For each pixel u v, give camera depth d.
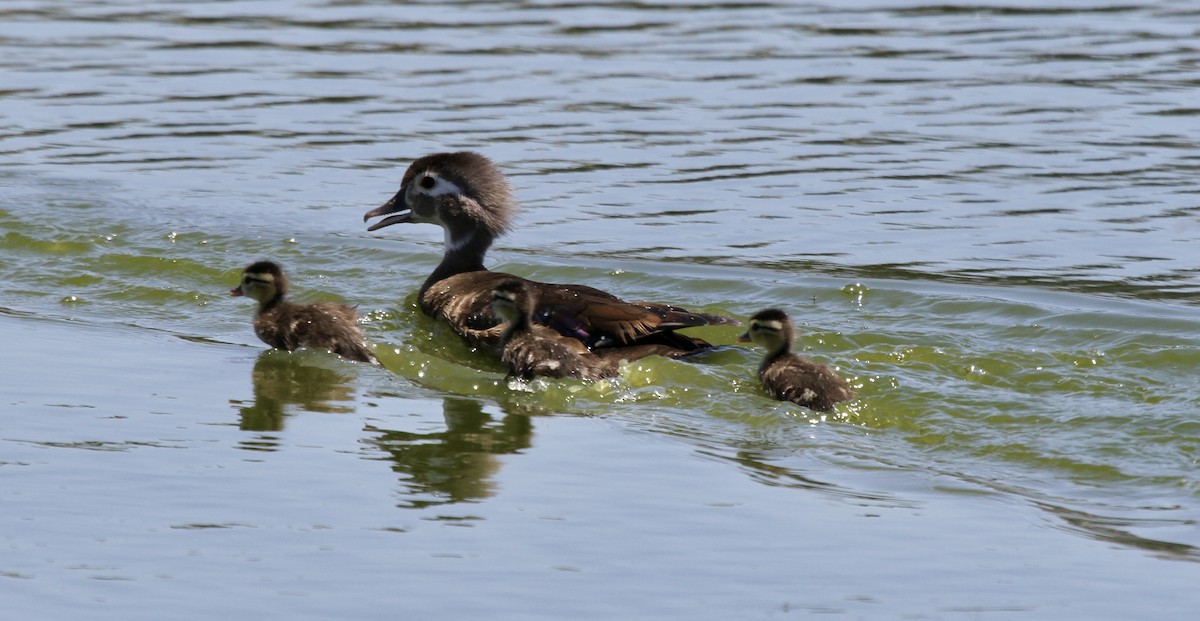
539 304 14.83
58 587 9.43
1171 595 9.66
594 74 26.41
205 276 17.48
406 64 27.00
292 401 13.31
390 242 18.86
